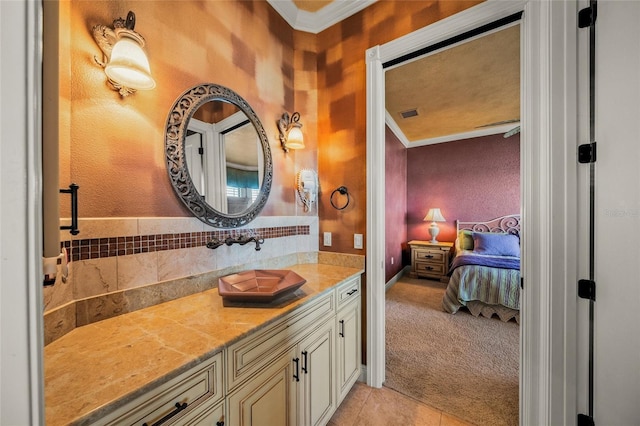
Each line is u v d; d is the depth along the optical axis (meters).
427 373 1.83
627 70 0.93
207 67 1.35
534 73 1.18
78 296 0.88
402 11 1.59
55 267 0.44
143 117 1.08
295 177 1.92
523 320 1.24
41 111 0.38
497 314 2.73
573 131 1.08
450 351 2.12
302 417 1.14
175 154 1.18
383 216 1.74
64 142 0.84
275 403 0.99
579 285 1.07
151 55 1.11
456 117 3.56
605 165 0.99
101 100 0.95
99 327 0.87
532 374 1.19
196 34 1.29
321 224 1.97
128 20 0.97
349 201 1.83
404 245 4.75
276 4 1.76
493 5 1.28
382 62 1.68
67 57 0.85
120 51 0.88
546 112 1.13
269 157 1.69
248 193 1.54
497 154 4.17
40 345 0.34
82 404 0.53
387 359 2.00
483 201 4.28
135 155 1.05
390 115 3.48
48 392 0.56
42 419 0.34
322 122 1.96
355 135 1.80
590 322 1.05
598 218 1.02
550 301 1.12
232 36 1.49
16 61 0.32
